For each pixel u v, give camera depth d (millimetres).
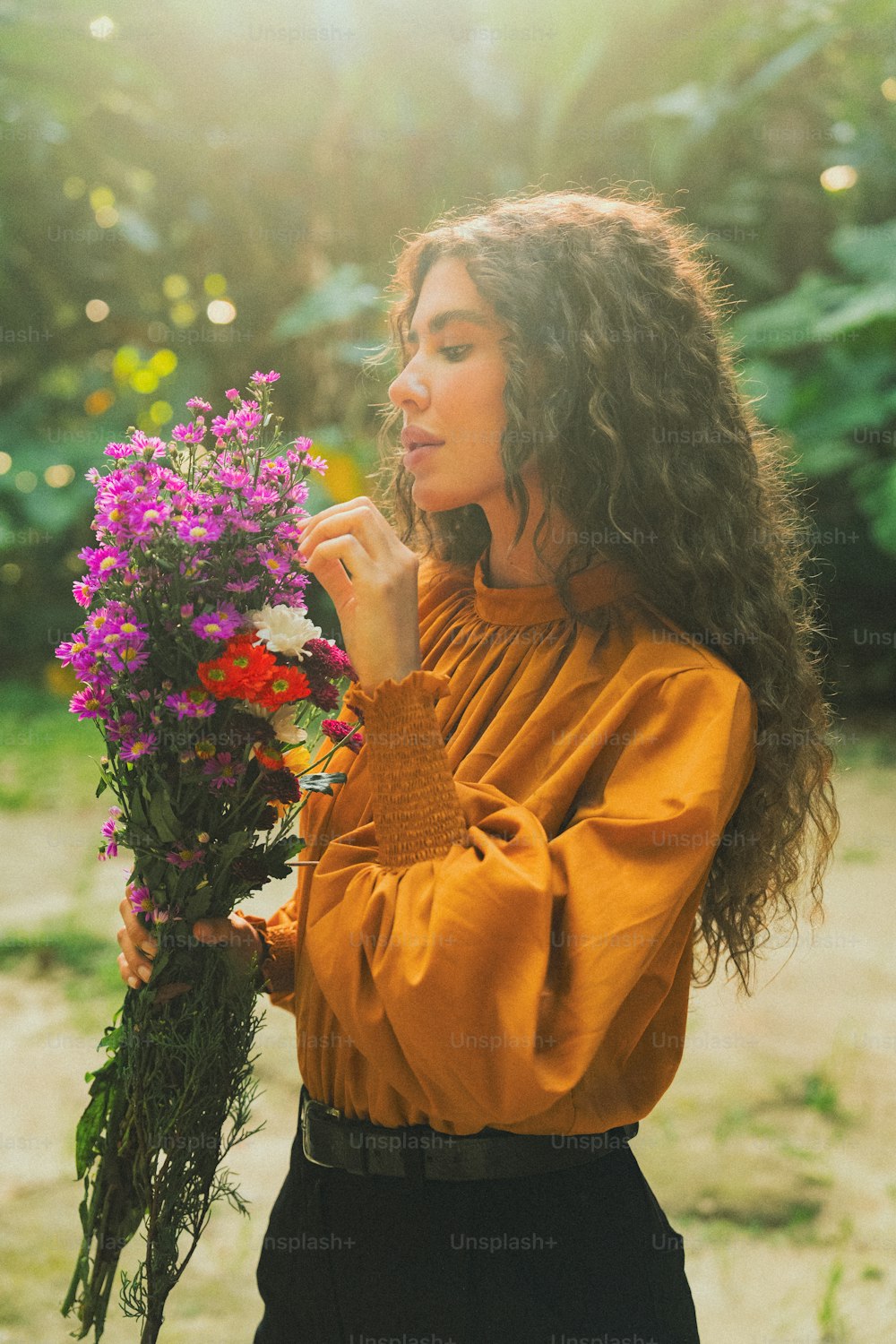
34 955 4297
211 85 7957
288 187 8305
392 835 1207
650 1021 1289
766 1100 3357
